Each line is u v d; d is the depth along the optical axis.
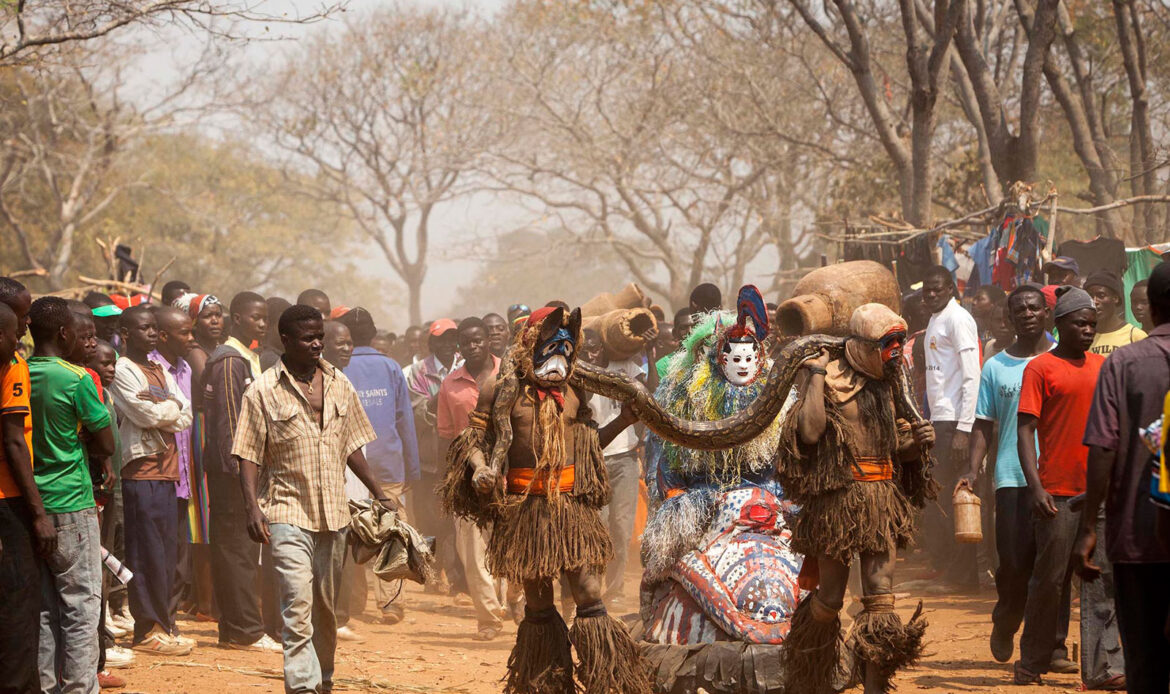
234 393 14.13
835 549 9.49
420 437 20.14
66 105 62.59
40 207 70.25
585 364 9.83
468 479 9.67
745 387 11.73
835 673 10.17
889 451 9.64
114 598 15.20
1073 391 11.49
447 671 13.30
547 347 9.45
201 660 13.37
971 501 11.20
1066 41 30.52
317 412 11.37
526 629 9.72
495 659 14.13
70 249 64.69
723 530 11.33
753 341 11.75
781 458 9.78
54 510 10.21
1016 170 25.47
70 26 21.17
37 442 10.20
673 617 11.12
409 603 19.28
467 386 17.84
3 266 69.19
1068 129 39.78
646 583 11.57
